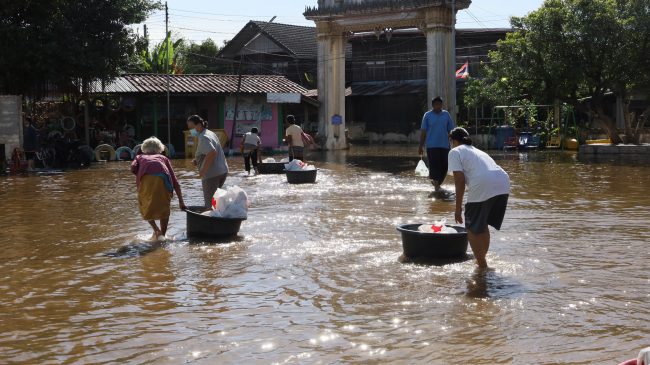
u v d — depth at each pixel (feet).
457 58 148.05
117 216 39.83
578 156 92.73
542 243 29.58
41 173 72.90
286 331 18.37
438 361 16.07
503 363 15.92
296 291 22.36
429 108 108.99
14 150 74.08
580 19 93.81
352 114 160.25
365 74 159.02
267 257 27.48
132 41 91.45
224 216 31.86
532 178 60.44
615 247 28.63
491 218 24.98
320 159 94.07
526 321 18.88
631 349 16.72
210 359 16.44
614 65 93.97
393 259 26.71
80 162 83.66
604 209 39.91
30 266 26.81
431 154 47.78
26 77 85.56
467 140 25.73
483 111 130.11
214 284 23.45
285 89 115.96
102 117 103.86
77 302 21.57
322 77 120.67
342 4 116.06
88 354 16.98
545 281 23.09
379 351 16.76
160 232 32.01
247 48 170.50
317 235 32.17
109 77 89.97
